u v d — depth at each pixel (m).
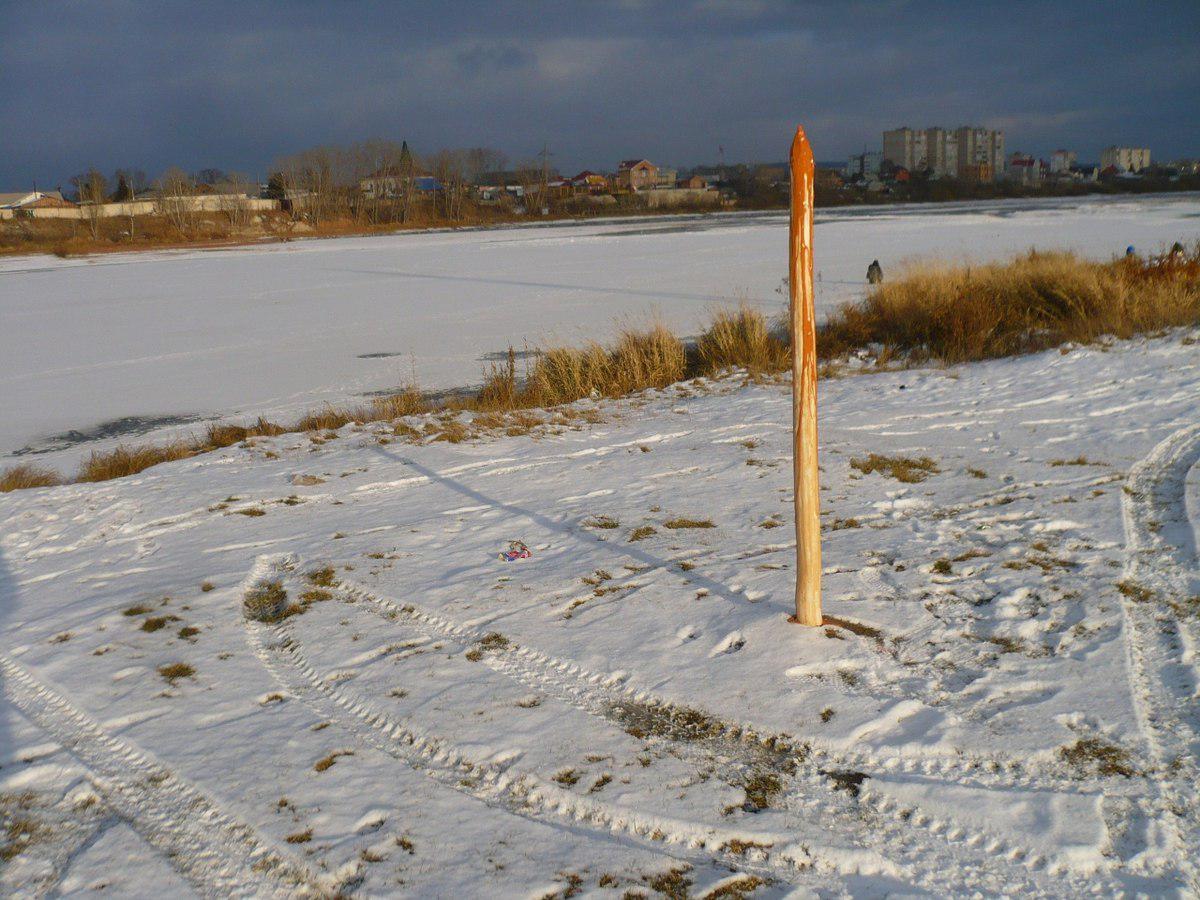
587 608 5.36
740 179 123.00
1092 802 3.40
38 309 31.17
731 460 8.58
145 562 6.68
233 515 7.73
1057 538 5.98
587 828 3.46
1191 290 13.83
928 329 13.95
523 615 5.30
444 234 78.62
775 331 16.95
